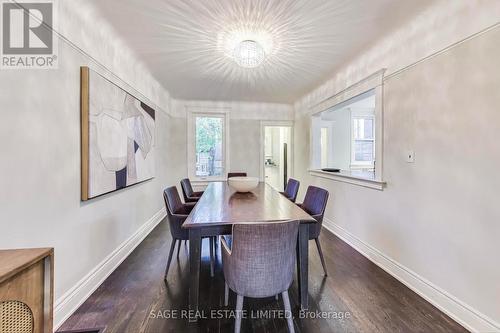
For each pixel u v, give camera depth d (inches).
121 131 103.3
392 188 95.6
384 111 99.7
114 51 98.3
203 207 83.4
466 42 66.0
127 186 110.2
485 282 61.9
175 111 205.6
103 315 70.6
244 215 72.8
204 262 107.2
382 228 101.7
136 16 82.2
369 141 241.0
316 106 171.2
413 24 84.1
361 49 107.3
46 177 62.9
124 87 108.3
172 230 92.1
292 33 93.4
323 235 142.9
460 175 68.2
